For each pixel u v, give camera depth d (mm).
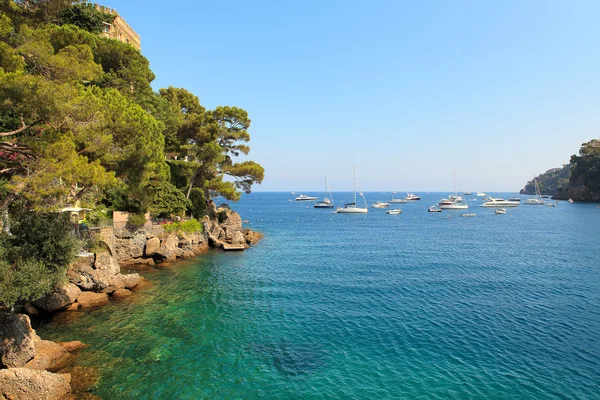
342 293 29359
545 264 41062
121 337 19812
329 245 56781
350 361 17609
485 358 17781
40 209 15562
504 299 27469
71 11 42875
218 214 62531
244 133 57906
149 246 38938
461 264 41344
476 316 23750
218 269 37969
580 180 182375
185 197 48188
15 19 19906
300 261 43188
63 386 14148
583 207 150750
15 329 15531
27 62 17609
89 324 21438
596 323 22359
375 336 20609
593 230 76000
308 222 99750
